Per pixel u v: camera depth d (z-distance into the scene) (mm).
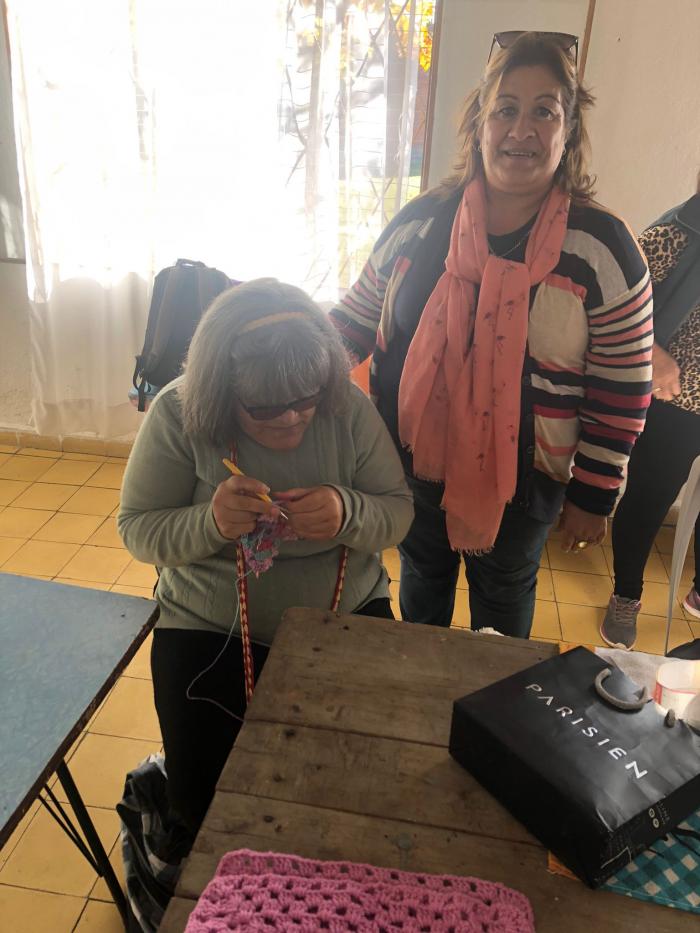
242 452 1138
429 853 700
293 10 2225
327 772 785
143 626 988
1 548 2453
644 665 931
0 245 2752
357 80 2270
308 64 2273
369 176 2393
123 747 1701
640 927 642
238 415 1072
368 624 1029
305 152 2385
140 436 1175
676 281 1674
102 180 2520
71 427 3008
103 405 2898
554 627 2219
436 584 1626
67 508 2697
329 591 1212
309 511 1084
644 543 2041
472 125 1300
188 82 2381
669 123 2156
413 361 1339
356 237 2479
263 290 1023
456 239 1277
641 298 1229
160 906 1188
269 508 1040
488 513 1375
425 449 1386
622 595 2127
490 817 740
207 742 1079
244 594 1116
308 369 994
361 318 1467
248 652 1091
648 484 1950
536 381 1292
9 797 750
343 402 1120
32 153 2527
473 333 1288
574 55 1164
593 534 1411
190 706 1115
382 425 1243
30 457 3049
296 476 1168
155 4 2287
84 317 2797
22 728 829
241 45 2314
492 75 1193
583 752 710
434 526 1521
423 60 2232
